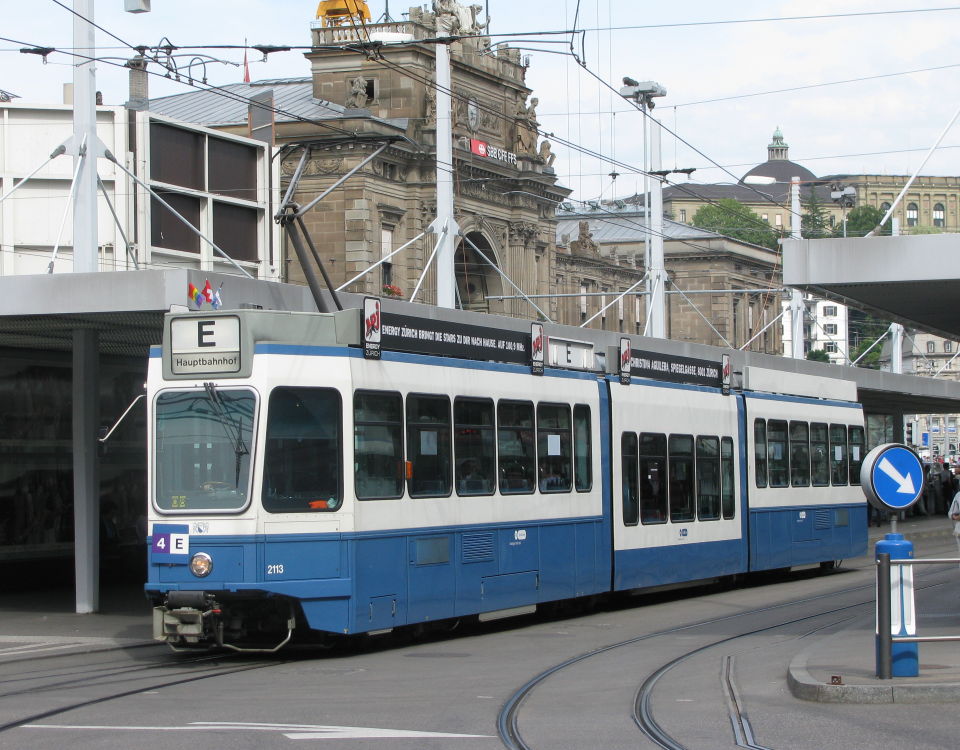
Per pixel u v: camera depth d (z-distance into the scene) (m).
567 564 18.95
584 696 12.30
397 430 15.80
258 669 14.35
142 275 18.06
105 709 11.51
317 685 13.05
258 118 44.88
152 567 14.68
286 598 14.45
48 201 34.53
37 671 14.59
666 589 21.61
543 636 17.55
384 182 60.66
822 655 13.46
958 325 27.27
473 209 64.62
